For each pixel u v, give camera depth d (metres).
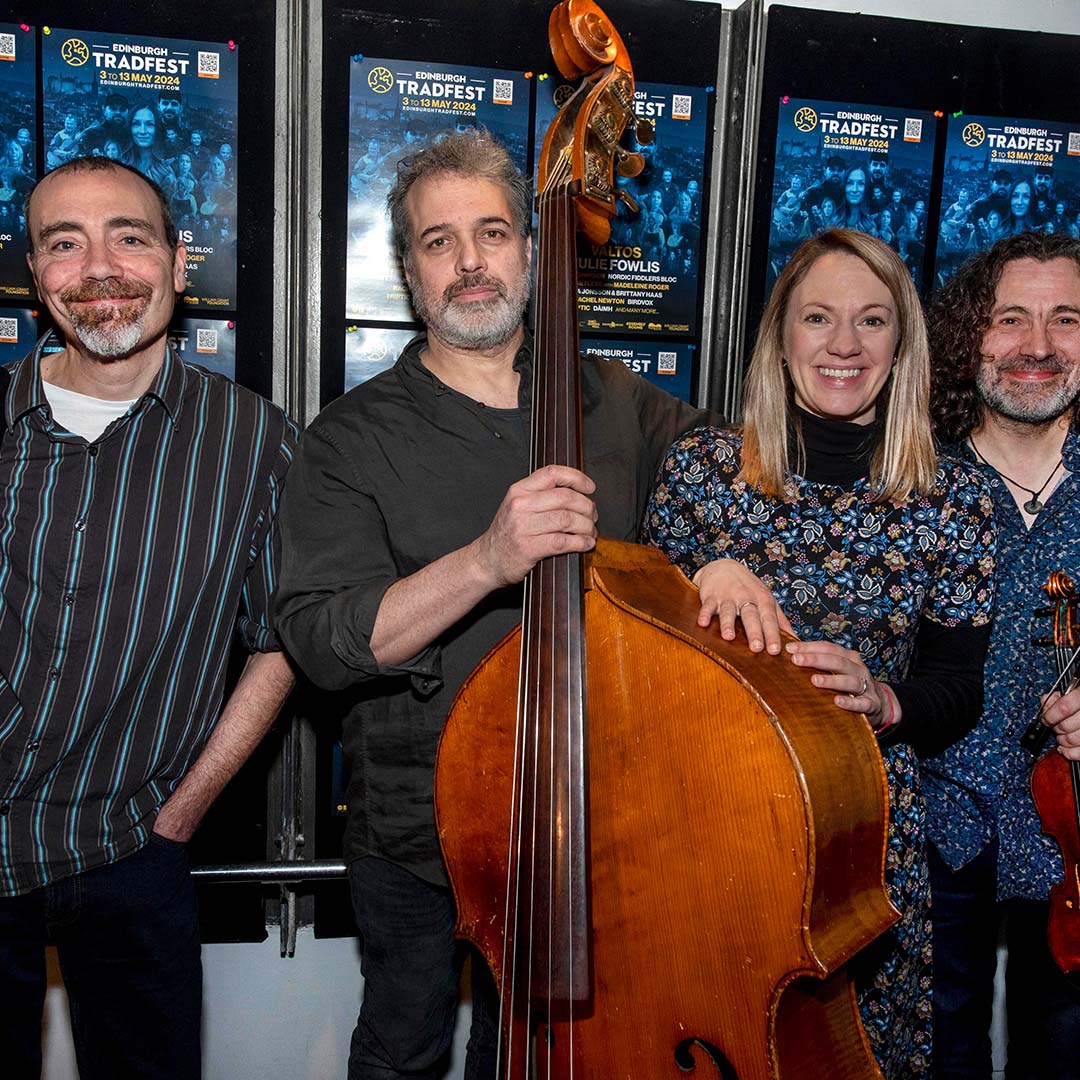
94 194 1.68
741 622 1.38
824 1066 1.30
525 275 1.70
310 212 2.13
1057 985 1.91
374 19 2.10
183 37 2.05
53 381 1.78
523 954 1.33
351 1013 2.43
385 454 1.67
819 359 1.58
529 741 1.33
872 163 2.29
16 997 1.72
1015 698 1.84
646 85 2.22
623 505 1.73
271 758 2.30
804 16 2.22
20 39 2.00
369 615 1.50
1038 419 1.79
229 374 2.15
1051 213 2.36
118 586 1.69
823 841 1.20
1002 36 2.29
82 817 1.71
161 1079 1.79
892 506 1.61
